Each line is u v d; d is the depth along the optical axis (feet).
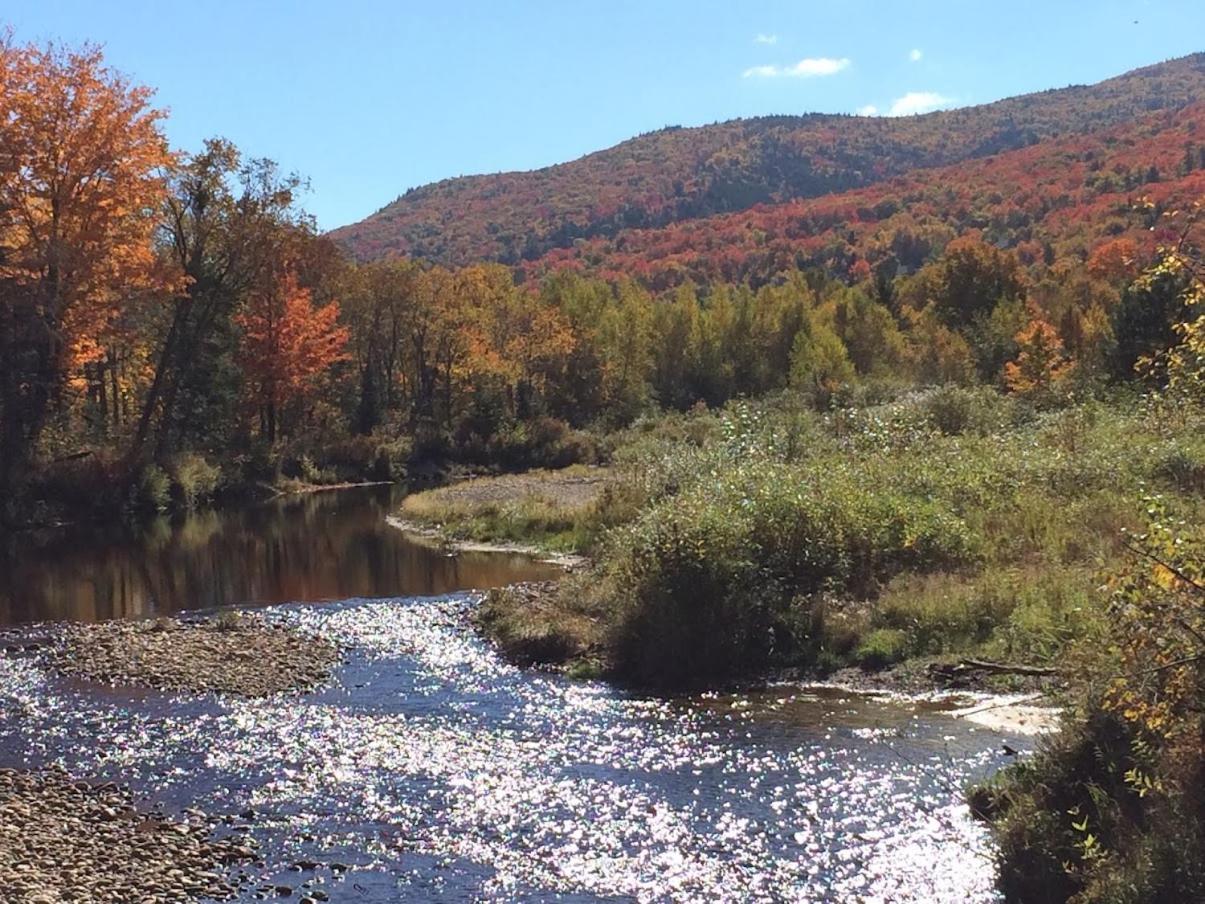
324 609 65.16
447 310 218.18
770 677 46.16
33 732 40.86
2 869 27.20
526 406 232.53
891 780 33.04
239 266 145.18
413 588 72.59
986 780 30.63
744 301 303.89
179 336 139.64
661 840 29.43
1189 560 19.17
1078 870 22.74
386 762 36.68
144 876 27.37
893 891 25.76
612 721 40.93
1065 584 47.52
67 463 119.75
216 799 33.42
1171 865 20.48
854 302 302.04
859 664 46.21
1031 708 39.17
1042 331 208.74
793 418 97.19
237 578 79.00
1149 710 20.35
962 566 53.83
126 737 40.06
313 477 166.09
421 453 189.37
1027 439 83.87
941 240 526.57
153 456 130.93
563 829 30.42
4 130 105.40
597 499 91.61
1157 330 121.39
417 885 27.02
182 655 52.44
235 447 157.69
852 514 54.54
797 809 31.14
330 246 178.50
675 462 84.17
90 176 110.83
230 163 139.54
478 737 39.29
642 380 263.70
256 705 44.32
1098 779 25.22
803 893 25.96
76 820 31.30
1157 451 67.56
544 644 51.67
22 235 110.52
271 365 166.71
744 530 51.42
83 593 73.56
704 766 35.27
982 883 25.71
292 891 26.71
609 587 56.44
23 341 109.60
